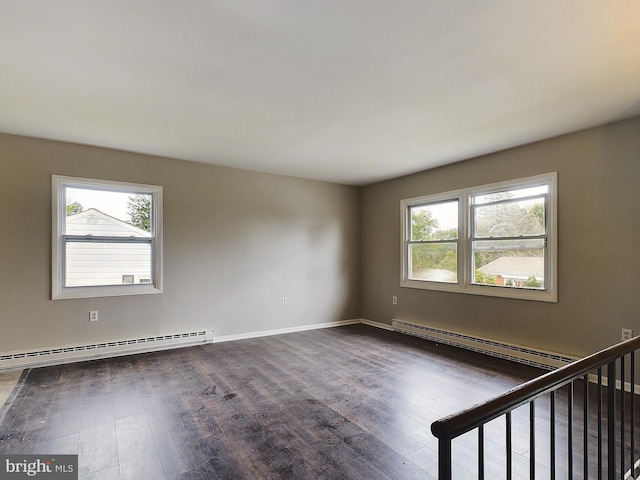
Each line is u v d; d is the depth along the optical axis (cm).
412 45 200
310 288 555
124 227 418
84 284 395
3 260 350
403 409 268
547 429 238
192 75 234
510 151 394
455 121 315
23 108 287
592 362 136
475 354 409
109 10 169
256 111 294
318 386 312
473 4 165
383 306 566
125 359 389
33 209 363
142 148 400
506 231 402
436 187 483
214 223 471
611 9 168
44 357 363
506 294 395
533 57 211
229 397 289
